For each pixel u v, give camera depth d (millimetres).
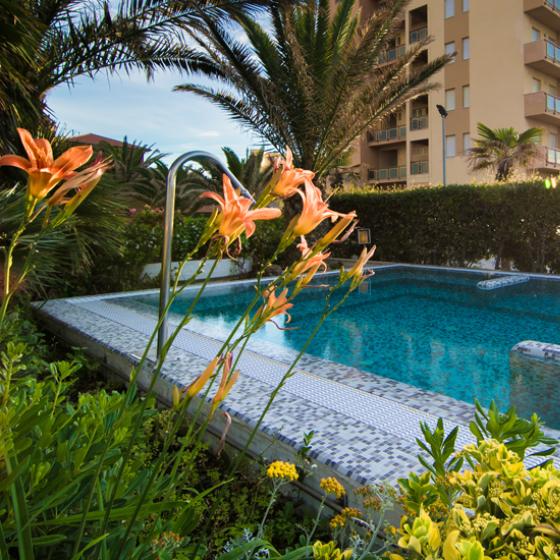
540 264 9531
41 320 5027
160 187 13695
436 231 10828
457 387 4059
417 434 2143
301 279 841
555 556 749
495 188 9828
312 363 3375
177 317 5547
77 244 4297
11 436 864
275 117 9438
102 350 3693
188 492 1958
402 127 23641
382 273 10266
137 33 6281
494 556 839
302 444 2025
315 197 790
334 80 9188
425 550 777
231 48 8625
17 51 3943
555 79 20953
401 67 9836
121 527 1021
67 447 1153
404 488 1114
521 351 4023
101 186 4121
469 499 987
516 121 19125
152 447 2074
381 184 25172
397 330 5992
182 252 8961
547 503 874
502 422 1241
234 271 9875
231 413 2361
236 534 1543
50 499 944
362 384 2867
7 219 2732
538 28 19672
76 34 5918
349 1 9117
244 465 2162
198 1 6336
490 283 8523
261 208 795
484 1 19625
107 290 7418
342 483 1834
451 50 20734
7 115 4465
